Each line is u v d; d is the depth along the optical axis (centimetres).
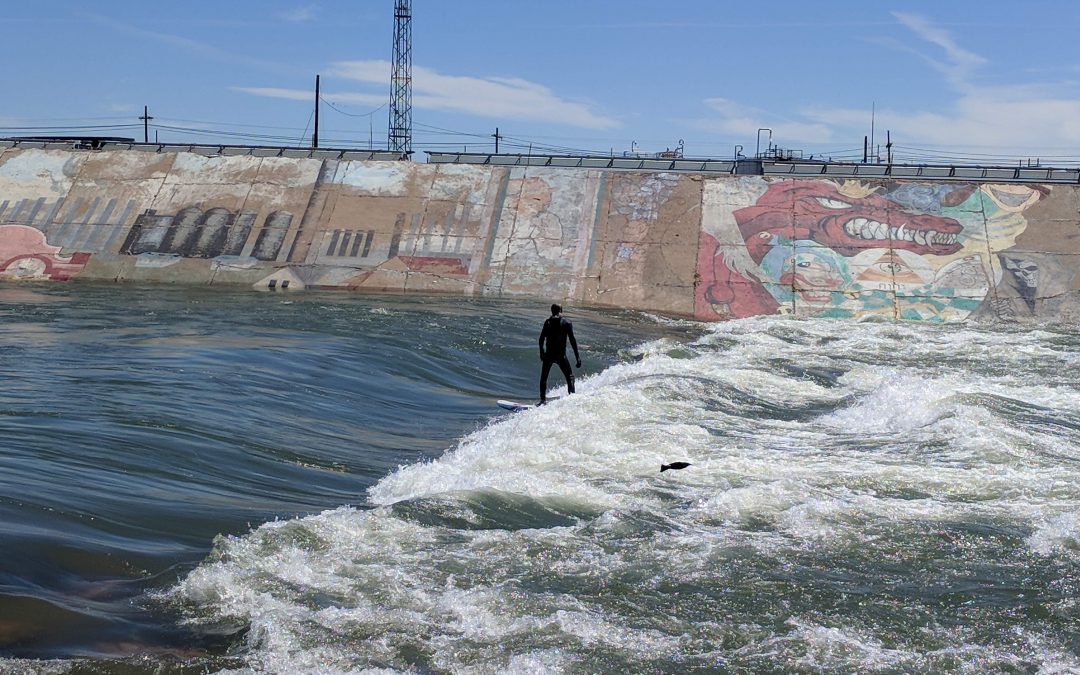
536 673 810
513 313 3616
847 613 945
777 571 1039
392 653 834
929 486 1366
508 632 880
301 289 4144
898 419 1827
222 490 1305
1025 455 1516
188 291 3988
